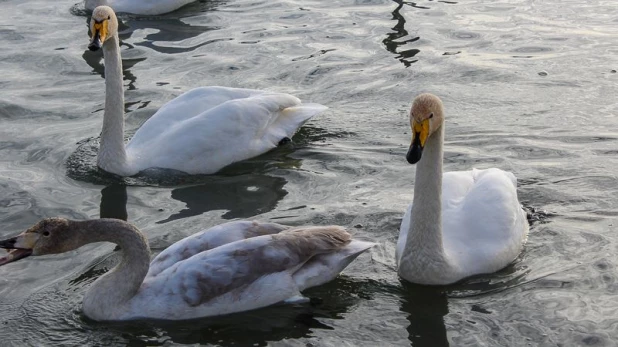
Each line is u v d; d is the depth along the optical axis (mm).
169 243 4930
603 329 4344
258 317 4477
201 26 7430
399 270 4656
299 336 4371
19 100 6301
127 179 5496
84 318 4477
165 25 7492
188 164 5551
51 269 4785
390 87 6371
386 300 4551
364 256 4812
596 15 7312
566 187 5242
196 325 4441
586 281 4598
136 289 4469
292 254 4547
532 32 7066
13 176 5504
